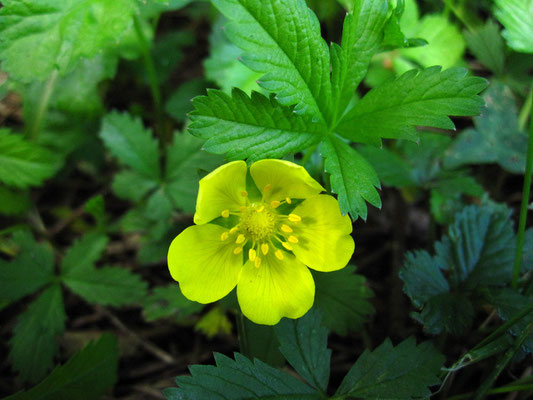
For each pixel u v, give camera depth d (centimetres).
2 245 9
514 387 6
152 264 10
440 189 9
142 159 9
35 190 10
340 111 6
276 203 6
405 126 6
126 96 11
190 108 10
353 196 6
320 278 7
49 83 9
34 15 7
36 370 8
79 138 10
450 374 7
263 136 6
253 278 6
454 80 6
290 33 6
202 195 5
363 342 9
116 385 8
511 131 9
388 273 9
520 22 7
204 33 13
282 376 6
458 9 9
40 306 8
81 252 8
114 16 7
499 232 7
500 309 7
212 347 9
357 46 6
